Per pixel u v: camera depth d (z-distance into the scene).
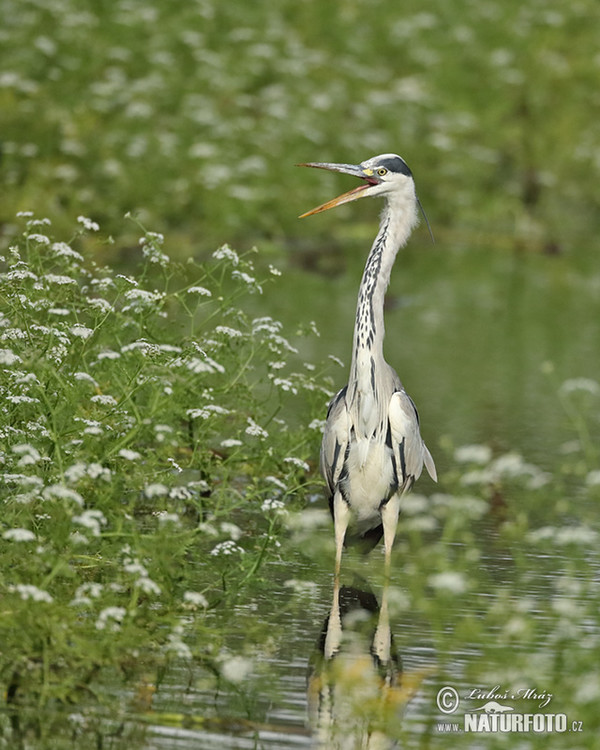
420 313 24.89
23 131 28.44
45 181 26.94
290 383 12.74
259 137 32.69
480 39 41.12
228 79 34.75
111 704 8.33
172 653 9.09
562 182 38.03
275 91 34.94
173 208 28.92
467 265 31.14
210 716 8.23
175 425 13.20
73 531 10.18
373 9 41.62
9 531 8.73
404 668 9.12
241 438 14.45
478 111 38.97
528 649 9.33
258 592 10.59
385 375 11.22
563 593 10.66
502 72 39.22
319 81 36.94
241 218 29.62
